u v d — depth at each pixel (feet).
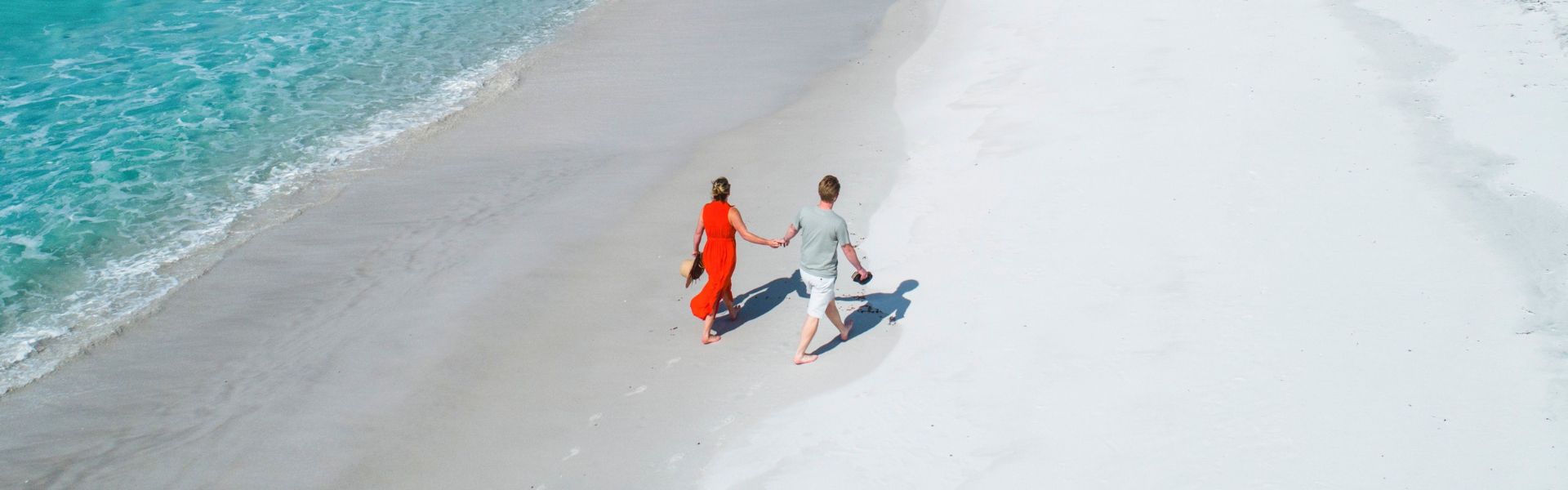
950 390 26.45
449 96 53.78
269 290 34.22
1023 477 22.98
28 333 31.71
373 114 51.21
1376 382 25.17
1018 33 60.03
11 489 24.50
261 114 51.19
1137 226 34.45
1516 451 22.39
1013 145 42.70
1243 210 35.04
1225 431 23.88
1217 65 50.78
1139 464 23.07
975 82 52.08
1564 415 23.34
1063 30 59.36
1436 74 47.03
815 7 69.51
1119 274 31.40
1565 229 32.07
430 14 69.26
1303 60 50.37
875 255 34.37
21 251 37.17
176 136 48.14
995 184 38.91
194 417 27.27
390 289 33.91
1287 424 23.91
